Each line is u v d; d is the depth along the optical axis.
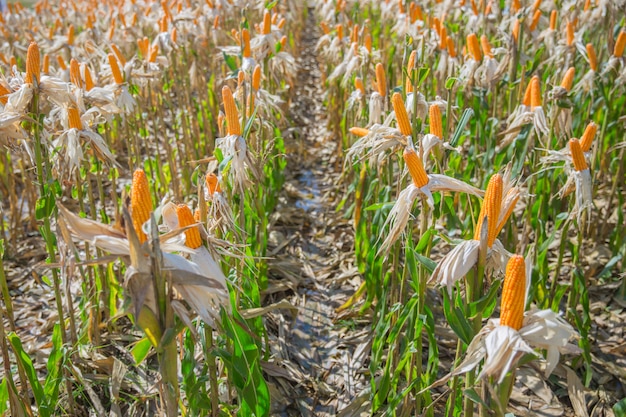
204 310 1.91
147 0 10.05
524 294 1.76
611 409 3.28
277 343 3.91
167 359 1.94
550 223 5.04
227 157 2.95
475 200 4.05
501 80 4.68
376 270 3.83
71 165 3.05
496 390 1.94
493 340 1.79
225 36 7.87
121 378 3.34
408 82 3.32
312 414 3.36
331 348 3.89
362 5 9.13
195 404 2.64
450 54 4.77
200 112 6.40
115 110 3.56
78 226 1.90
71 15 10.30
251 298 3.23
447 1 6.75
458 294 2.12
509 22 5.86
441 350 3.75
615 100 5.17
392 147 3.13
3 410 2.60
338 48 6.54
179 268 1.85
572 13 6.12
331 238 5.27
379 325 3.29
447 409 2.63
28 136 2.81
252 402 2.69
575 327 3.82
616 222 4.85
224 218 2.74
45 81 2.73
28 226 5.48
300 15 13.01
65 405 3.22
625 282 4.12
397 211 2.44
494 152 4.47
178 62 7.01
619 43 4.38
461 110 4.63
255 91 4.03
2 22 7.80
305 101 9.13
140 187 1.82
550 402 3.36
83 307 3.56
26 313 4.21
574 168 3.14
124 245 1.86
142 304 1.78
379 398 3.10
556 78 4.54
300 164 6.86
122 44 7.56
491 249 2.06
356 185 4.92
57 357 2.95
